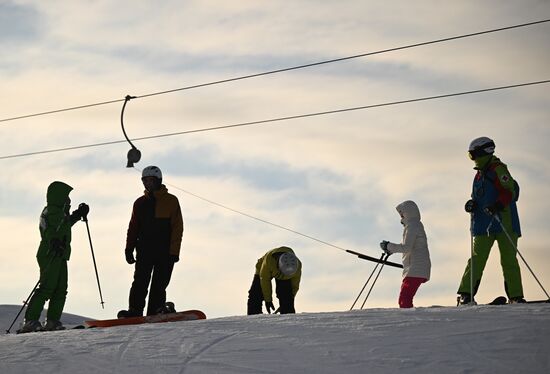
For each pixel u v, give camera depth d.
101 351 13.39
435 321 13.56
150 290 18.53
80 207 18.78
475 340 12.34
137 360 12.70
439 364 11.48
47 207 18.30
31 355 13.46
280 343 13.02
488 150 16.91
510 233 16.56
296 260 18.70
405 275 18.03
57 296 18.22
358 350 12.34
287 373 11.60
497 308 14.34
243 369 11.89
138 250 18.48
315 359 12.09
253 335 13.65
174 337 13.95
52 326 18.08
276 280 18.97
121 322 17.61
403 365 11.55
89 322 17.64
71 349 13.66
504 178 16.53
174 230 18.59
